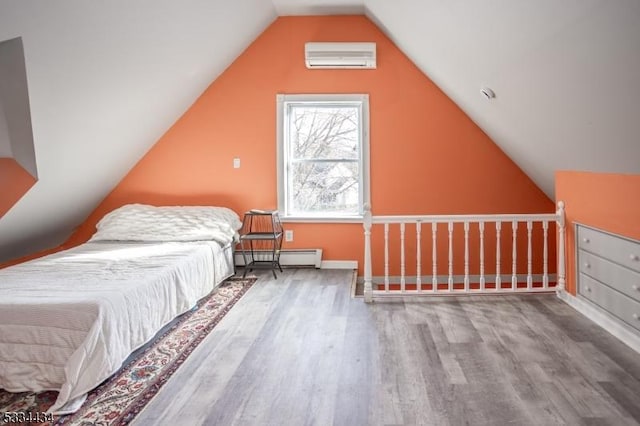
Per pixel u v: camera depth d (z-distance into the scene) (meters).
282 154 5.73
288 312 4.22
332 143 5.80
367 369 3.07
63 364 2.87
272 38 5.67
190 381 2.94
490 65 3.66
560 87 3.06
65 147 4.16
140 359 3.28
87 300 3.00
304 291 4.86
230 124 5.75
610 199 3.63
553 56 2.81
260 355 3.31
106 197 5.78
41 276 3.65
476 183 5.61
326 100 5.67
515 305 4.31
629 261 3.40
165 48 4.20
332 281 5.24
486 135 5.56
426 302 4.44
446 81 5.00
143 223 5.26
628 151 3.09
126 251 4.57
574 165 4.06
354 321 3.96
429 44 4.38
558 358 3.19
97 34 3.35
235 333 3.73
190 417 2.53
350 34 5.61
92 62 3.58
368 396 2.73
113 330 3.01
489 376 2.95
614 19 2.11
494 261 5.69
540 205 5.58
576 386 2.80
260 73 5.71
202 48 4.76
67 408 2.65
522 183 5.57
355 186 5.81
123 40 3.63
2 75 3.20
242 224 5.70
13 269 3.87
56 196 4.67
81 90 3.75
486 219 4.50
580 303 4.11
